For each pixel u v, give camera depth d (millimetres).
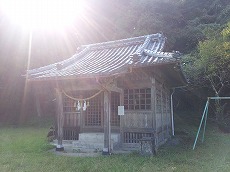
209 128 19578
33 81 11156
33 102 28828
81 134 12422
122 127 11477
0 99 26922
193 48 27219
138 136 11148
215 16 31125
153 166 7973
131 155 9680
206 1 34469
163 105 13656
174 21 30469
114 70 9156
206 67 20281
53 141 13898
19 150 11328
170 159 8977
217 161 8781
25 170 7801
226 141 13875
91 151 10984
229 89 21797
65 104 13992
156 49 12211
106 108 10211
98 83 10008
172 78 14195
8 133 18641
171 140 13438
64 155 10172
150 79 11078
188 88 22609
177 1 34062
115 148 11086
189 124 21281
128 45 14367
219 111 19859
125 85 11523
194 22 30531
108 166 7965
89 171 7539
